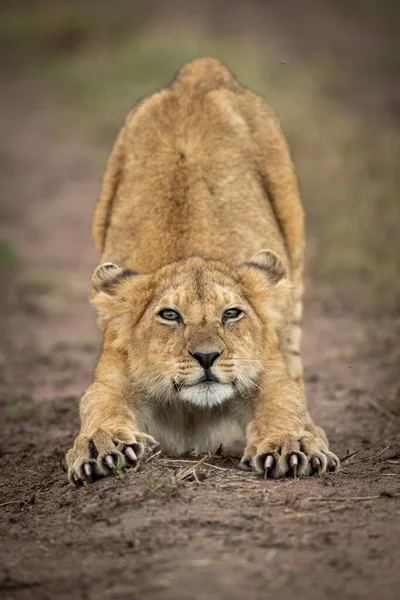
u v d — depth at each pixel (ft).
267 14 184.44
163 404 33.73
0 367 53.36
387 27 182.19
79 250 80.84
